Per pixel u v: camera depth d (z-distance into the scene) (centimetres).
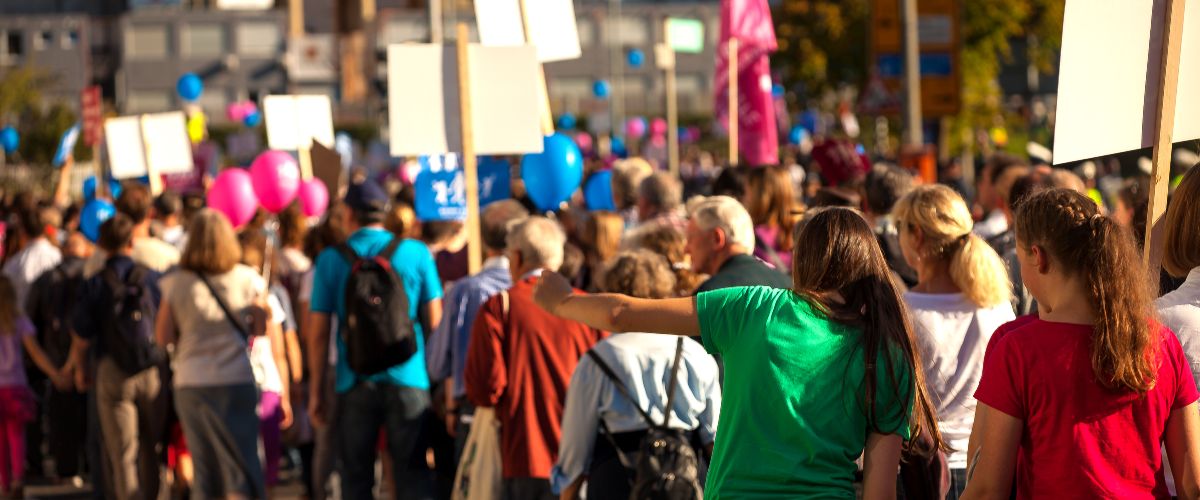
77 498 1623
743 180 1234
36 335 1672
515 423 951
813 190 1494
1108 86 686
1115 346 529
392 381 1170
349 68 15088
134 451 1320
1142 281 540
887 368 575
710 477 598
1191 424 548
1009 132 6588
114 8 15338
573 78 14575
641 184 1215
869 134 5866
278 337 1337
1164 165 664
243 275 1230
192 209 1888
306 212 2184
